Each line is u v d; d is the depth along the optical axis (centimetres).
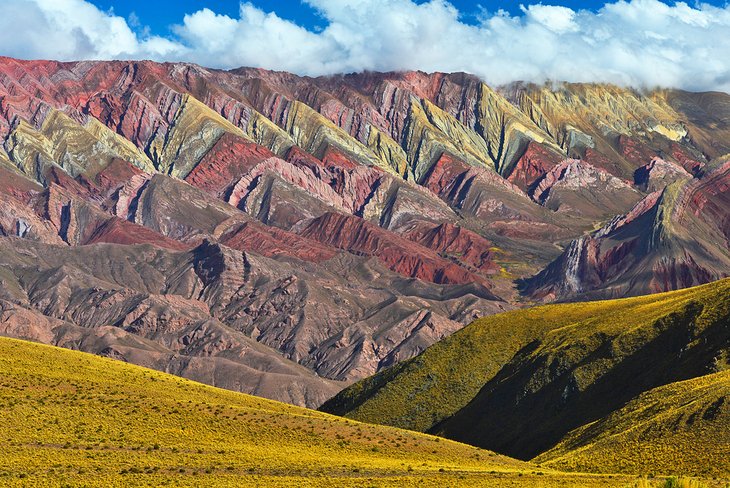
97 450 13800
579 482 13150
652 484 11450
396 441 16000
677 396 16512
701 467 13862
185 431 15025
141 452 13912
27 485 11850
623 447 15225
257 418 16088
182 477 12756
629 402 17688
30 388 16038
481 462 15325
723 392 15288
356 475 13375
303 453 14662
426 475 13500
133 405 15875
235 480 12712
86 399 15875
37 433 14200
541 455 17412
